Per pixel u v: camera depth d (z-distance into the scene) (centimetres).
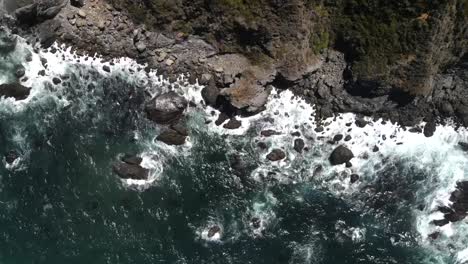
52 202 3481
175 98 3662
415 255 3638
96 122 3659
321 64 3688
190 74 3725
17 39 3653
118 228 3478
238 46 3612
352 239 3625
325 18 3475
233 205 3609
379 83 3572
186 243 3503
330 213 3662
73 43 3684
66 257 3388
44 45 3662
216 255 3497
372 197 3722
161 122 3681
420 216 3709
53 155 3572
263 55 3597
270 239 3572
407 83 3544
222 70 3659
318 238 3603
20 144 3566
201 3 3438
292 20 3375
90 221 3472
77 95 3678
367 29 3394
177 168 3644
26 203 3466
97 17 3644
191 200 3594
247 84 3631
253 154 3703
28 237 3403
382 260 3597
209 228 3541
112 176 3578
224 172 3669
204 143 3700
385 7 3256
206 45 3662
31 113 3622
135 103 3706
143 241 3472
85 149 3603
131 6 3584
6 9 3594
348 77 3669
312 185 3706
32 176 3519
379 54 3459
